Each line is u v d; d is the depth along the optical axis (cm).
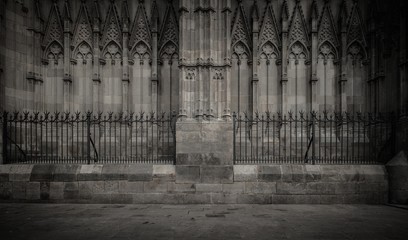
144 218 845
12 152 1223
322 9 1434
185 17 1162
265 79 1436
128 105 1418
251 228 740
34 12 1368
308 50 1424
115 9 1441
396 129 1138
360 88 1405
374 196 1078
